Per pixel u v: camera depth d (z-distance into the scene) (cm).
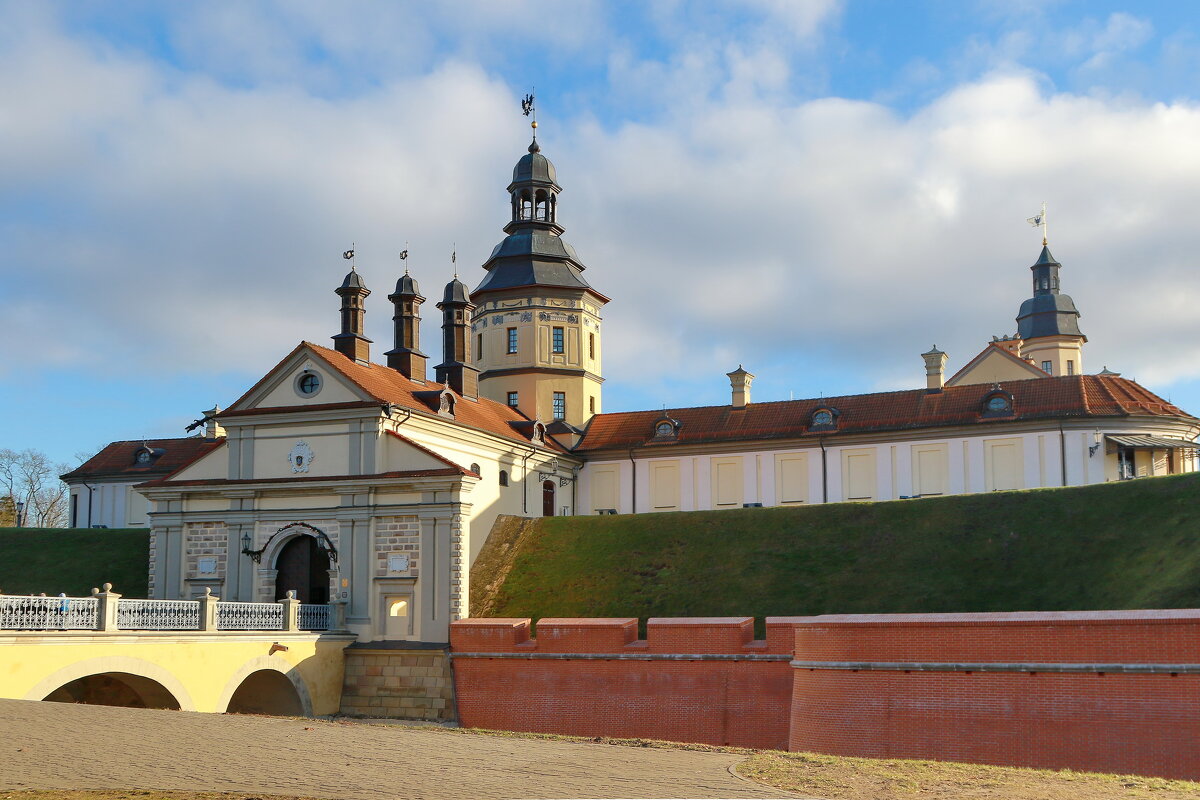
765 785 1711
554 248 6725
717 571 4312
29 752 1723
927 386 6025
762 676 3397
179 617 3406
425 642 4303
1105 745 2466
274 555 4644
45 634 2816
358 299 5172
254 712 4066
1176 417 5441
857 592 3959
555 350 6600
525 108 6938
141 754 1772
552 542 4859
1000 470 5525
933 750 2659
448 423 4959
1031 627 2602
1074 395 5534
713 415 6381
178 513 4803
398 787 1590
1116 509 3972
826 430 5934
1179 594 3189
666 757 2052
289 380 4759
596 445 6412
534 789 1606
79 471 6969
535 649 3872
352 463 4562
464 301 5919
